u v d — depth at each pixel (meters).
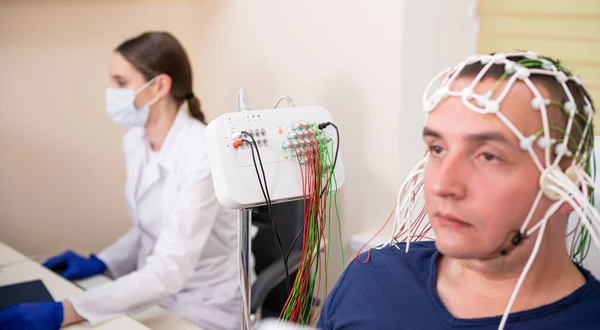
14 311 1.46
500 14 1.90
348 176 1.96
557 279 0.81
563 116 0.76
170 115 1.92
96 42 2.45
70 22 2.39
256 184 1.08
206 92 2.52
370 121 1.88
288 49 2.11
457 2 1.87
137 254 2.12
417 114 1.83
